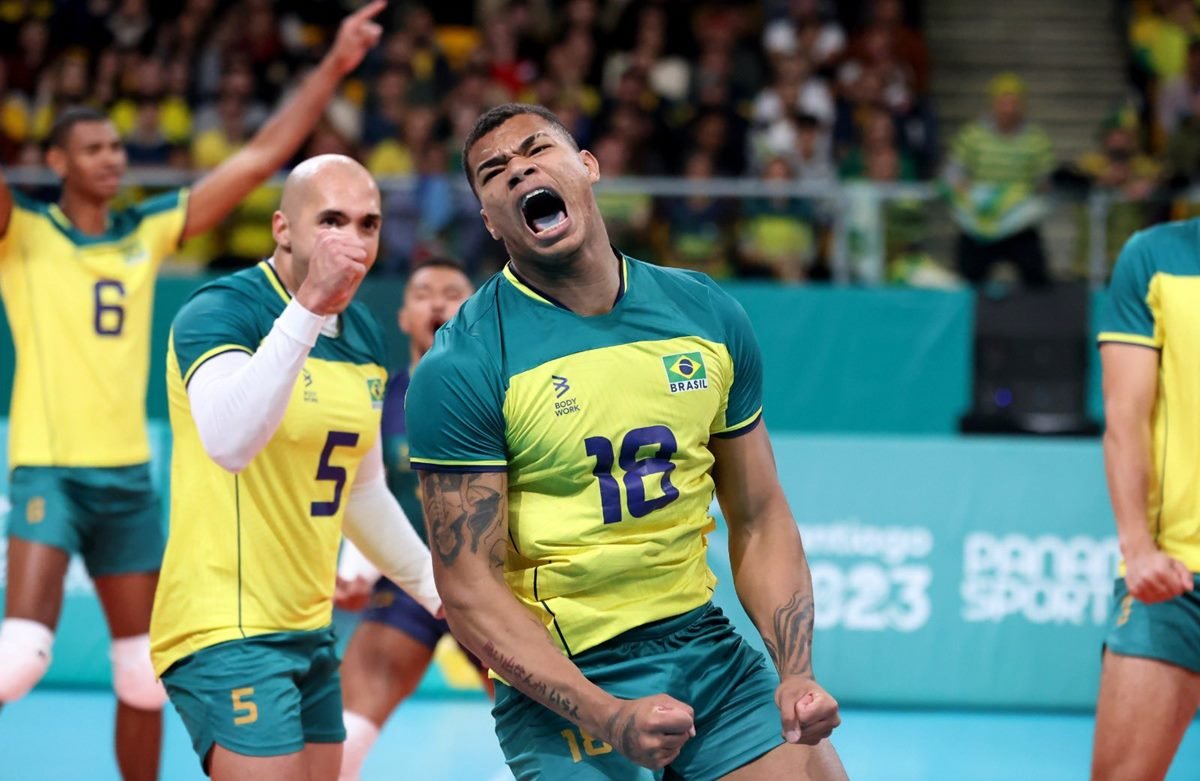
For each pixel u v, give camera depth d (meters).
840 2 36.44
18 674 13.03
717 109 31.58
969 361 27.03
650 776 8.91
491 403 8.43
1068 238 28.02
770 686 8.98
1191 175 31.73
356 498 11.19
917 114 32.62
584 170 8.59
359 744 13.18
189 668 10.04
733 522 9.21
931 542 19.98
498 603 8.32
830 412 27.20
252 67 33.03
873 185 28.58
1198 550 10.90
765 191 27.59
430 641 13.48
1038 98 39.31
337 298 9.26
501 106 8.73
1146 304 11.09
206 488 10.08
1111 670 10.91
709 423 8.77
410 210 26.98
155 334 26.84
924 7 40.31
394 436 13.91
